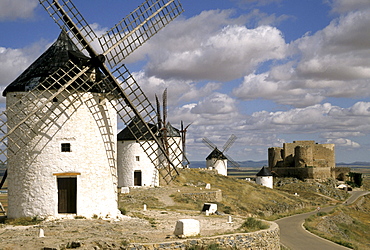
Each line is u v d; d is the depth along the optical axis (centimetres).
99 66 2842
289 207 6256
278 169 10419
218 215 3394
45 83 2734
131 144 5697
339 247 3519
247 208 5497
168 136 6462
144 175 5678
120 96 2945
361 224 6109
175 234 2239
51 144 2722
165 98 6209
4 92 2850
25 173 2717
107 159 2903
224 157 8875
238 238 2309
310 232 4309
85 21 2881
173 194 5012
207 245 2152
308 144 10731
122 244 1977
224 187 6638
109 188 2898
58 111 2731
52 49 2911
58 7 2814
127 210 3388
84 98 2805
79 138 2766
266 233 2484
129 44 3047
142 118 3064
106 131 2916
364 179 12425
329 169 10212
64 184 2750
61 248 1917
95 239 2094
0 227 2514
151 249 1992
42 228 2416
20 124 2634
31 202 2700
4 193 6203
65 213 2736
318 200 7906
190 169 7512
